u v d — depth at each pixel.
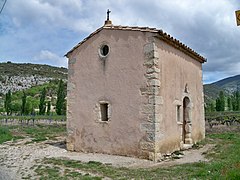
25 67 112.81
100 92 11.67
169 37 11.05
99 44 11.93
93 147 11.61
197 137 14.69
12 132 19.62
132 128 10.60
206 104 62.62
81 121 12.12
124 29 11.15
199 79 15.60
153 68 10.34
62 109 46.53
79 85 12.38
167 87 11.27
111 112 11.25
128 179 7.28
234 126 24.12
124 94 10.96
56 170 8.60
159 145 10.25
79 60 12.52
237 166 7.25
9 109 52.16
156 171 8.07
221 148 12.02
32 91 81.12
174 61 12.15
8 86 92.44
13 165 9.59
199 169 7.96
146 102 10.37
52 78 103.69
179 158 10.43
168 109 11.23
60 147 13.07
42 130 21.69
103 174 7.96
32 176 8.06
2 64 112.06
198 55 14.66
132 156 10.51
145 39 10.64
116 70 11.30
